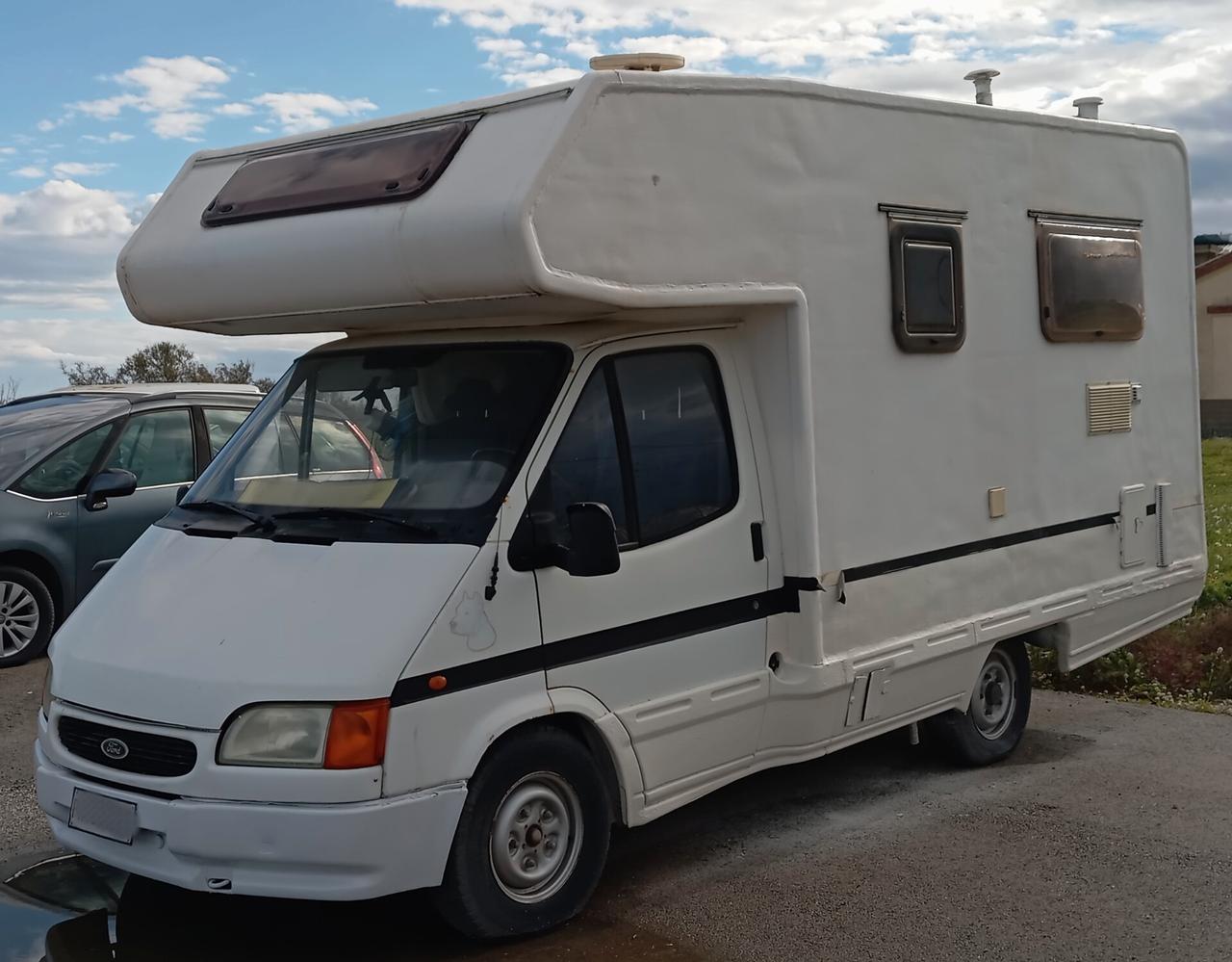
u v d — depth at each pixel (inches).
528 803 187.8
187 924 194.4
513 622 183.8
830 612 229.3
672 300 198.2
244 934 191.5
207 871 170.9
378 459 203.5
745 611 218.8
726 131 209.3
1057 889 211.0
